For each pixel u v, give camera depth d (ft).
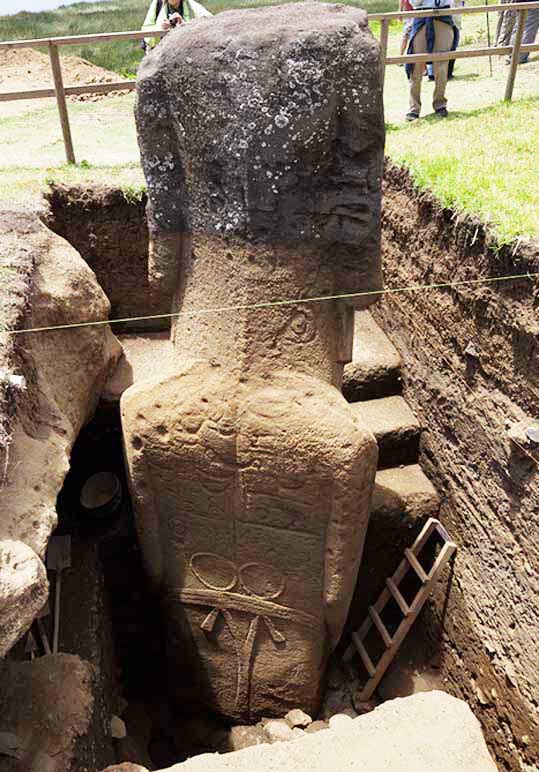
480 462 12.25
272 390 9.85
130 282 16.51
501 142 16.12
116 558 13.44
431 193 13.06
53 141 21.75
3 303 10.05
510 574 11.59
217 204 9.29
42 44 16.88
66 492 13.93
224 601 11.93
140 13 39.81
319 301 9.73
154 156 9.52
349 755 8.32
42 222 13.52
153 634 14.37
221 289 9.75
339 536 10.31
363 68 8.38
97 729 9.27
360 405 15.35
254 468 10.23
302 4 9.60
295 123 8.55
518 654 11.46
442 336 13.20
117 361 14.14
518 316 10.48
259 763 8.29
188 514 11.19
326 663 12.85
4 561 6.97
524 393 10.74
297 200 9.05
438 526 13.66
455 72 27.43
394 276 15.47
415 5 19.63
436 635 14.58
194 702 13.42
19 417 9.14
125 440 10.78
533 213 11.20
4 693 8.57
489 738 12.71
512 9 18.95
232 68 8.45
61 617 11.57
